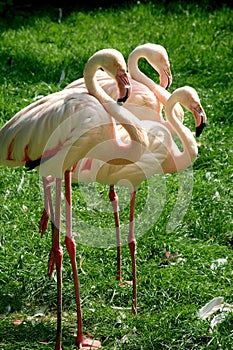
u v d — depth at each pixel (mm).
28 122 9391
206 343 9328
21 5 25047
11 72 19062
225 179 14328
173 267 11414
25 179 13977
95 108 9188
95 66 9477
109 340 9555
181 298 10562
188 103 10211
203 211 13094
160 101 11109
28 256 11492
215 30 23344
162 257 11828
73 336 9594
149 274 11141
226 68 20375
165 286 10781
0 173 14047
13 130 9516
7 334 9539
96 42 22000
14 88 17906
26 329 9664
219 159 15156
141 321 9844
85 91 9820
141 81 11352
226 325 9648
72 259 9250
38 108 9492
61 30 23109
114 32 23031
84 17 24281
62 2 25953
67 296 10508
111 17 24359
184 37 22547
